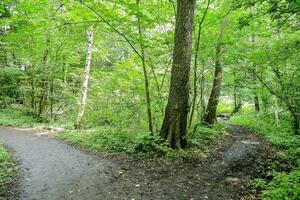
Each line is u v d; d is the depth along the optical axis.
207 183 7.01
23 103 23.20
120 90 16.11
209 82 15.49
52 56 18.64
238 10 10.12
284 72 13.20
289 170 8.45
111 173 7.42
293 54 9.49
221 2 10.60
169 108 9.87
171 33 10.70
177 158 8.96
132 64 13.70
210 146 11.35
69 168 7.75
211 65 11.52
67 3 9.01
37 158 8.77
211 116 16.42
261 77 14.79
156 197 5.91
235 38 10.88
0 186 6.05
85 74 15.30
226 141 13.46
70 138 12.23
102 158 9.05
